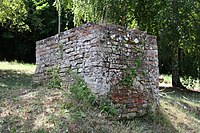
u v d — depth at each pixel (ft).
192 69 41.11
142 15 40.93
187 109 24.35
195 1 35.04
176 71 40.45
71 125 13.79
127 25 42.60
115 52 17.76
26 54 72.43
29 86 23.26
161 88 37.88
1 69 40.68
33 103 16.47
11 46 70.79
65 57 20.21
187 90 38.37
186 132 17.99
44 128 13.39
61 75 20.44
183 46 38.55
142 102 18.66
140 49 19.36
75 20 41.65
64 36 20.57
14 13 40.68
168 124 18.28
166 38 35.88
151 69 19.90
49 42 22.54
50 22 72.33
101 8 38.19
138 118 18.17
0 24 52.08
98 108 16.37
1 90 20.72
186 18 35.96
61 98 17.20
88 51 17.79
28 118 14.48
